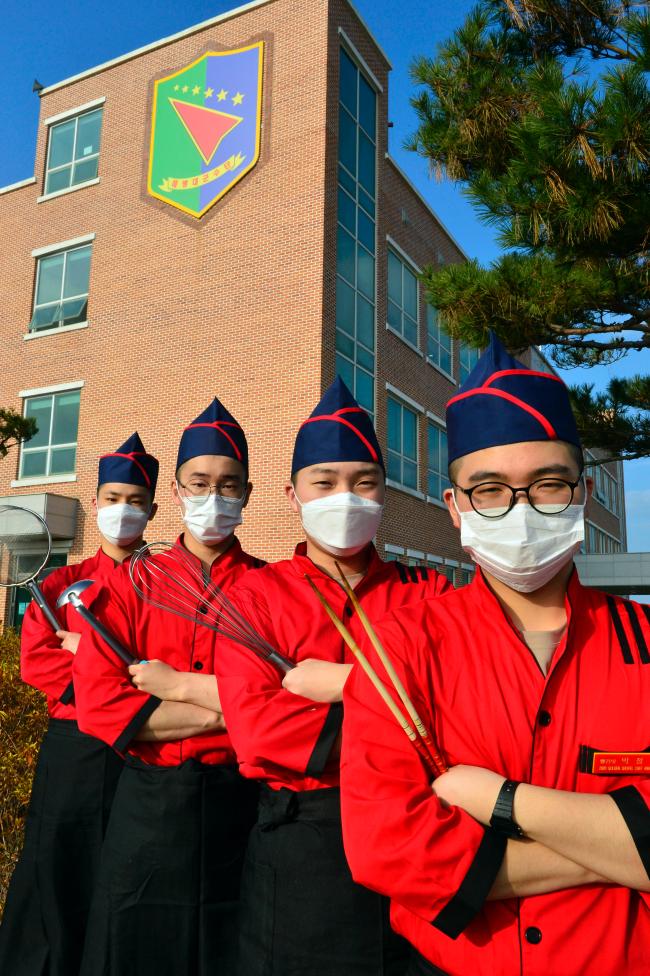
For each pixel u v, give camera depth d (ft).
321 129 43.93
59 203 54.80
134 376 48.62
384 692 4.50
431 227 61.31
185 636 8.43
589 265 20.95
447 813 4.11
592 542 115.14
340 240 46.29
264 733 6.17
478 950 4.07
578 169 18.28
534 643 4.71
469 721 4.46
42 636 10.12
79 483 49.39
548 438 4.63
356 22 48.85
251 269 45.09
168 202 49.11
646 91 17.28
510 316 22.49
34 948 9.23
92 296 51.62
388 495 50.42
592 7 20.92
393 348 52.90
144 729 7.55
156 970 7.24
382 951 5.95
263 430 42.91
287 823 6.32
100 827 9.45
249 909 6.44
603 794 3.96
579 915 3.94
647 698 4.27
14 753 13.11
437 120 22.99
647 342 24.44
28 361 54.08
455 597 5.05
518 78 22.06
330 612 4.98
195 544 9.47
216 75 48.32
